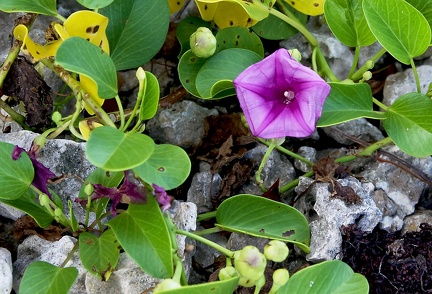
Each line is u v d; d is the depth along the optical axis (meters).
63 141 0.53
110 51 0.55
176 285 0.43
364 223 0.52
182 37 0.60
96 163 0.42
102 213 0.52
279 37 0.61
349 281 0.47
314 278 0.46
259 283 0.46
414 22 0.51
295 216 0.51
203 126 0.60
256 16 0.55
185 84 0.55
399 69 0.64
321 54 0.59
